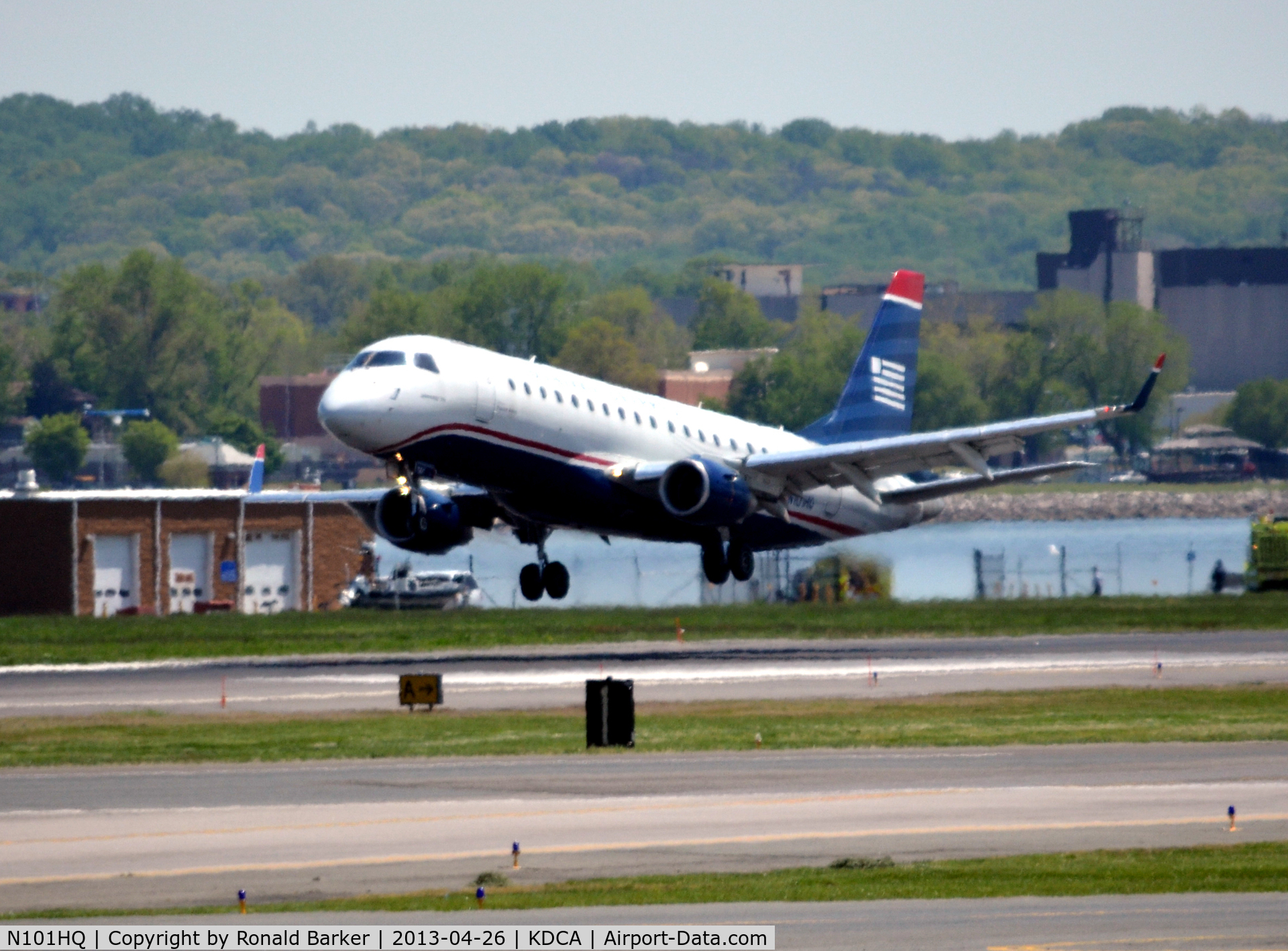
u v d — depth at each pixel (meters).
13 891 77.38
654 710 144.25
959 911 69.56
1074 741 122.25
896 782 103.94
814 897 72.94
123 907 74.31
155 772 111.00
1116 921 67.12
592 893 74.81
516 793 100.94
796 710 143.50
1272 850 82.81
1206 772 106.88
